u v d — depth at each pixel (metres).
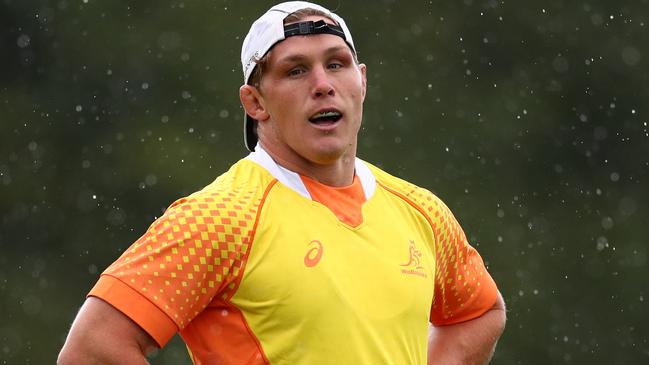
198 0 68.44
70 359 12.90
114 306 12.90
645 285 64.56
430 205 14.52
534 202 66.25
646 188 67.31
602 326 63.97
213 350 13.29
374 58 68.12
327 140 13.70
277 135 14.02
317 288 13.07
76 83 68.12
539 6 70.06
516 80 68.88
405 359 13.47
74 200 66.00
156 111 66.75
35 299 64.50
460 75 68.44
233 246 13.06
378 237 13.74
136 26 68.44
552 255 64.94
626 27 69.94
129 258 13.12
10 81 68.69
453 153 66.31
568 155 67.56
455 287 15.16
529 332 63.41
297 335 13.01
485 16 69.56
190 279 12.98
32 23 69.12
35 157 67.06
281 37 13.81
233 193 13.41
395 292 13.48
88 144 66.94
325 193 13.79
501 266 64.31
